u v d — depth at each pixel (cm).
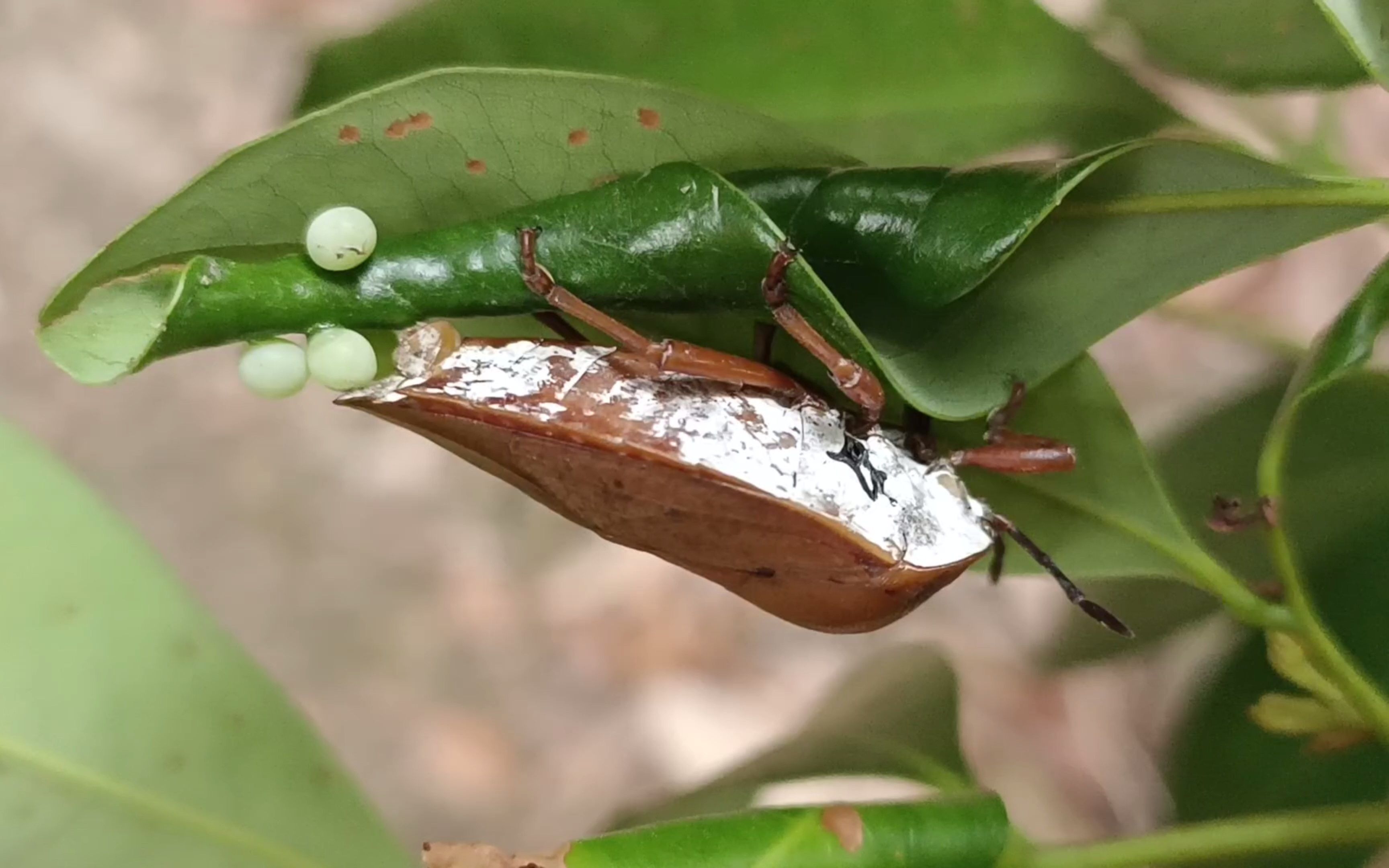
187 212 14
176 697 14
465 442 15
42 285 23
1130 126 15
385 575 25
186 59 23
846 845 14
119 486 24
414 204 14
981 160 15
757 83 14
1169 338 21
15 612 14
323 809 14
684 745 25
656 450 14
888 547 15
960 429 15
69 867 14
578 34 14
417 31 14
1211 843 14
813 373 15
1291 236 14
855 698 16
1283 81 15
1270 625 15
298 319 14
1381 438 16
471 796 24
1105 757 21
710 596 26
